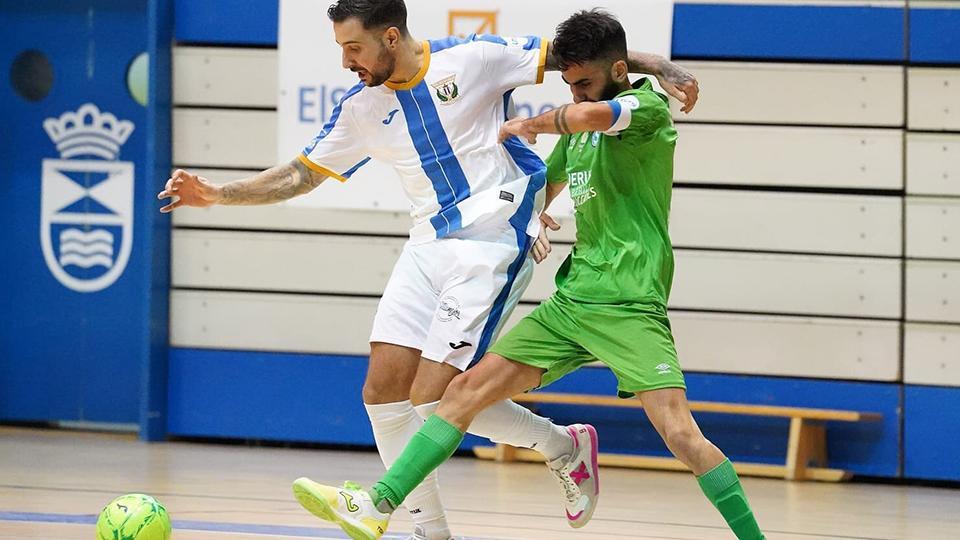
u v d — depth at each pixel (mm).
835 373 15055
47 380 16953
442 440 7863
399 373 8453
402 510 11234
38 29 16875
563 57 8031
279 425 15906
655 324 7953
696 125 15203
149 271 15719
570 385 15523
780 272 15102
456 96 8383
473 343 8227
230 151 15938
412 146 8516
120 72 16766
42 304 16906
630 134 7879
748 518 7797
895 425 14969
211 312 16031
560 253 15328
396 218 15719
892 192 15055
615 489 13438
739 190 15234
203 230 16031
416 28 15289
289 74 15617
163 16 15758
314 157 8883
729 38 15094
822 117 15062
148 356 15812
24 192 16875
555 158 8828
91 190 16828
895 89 14945
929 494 14188
